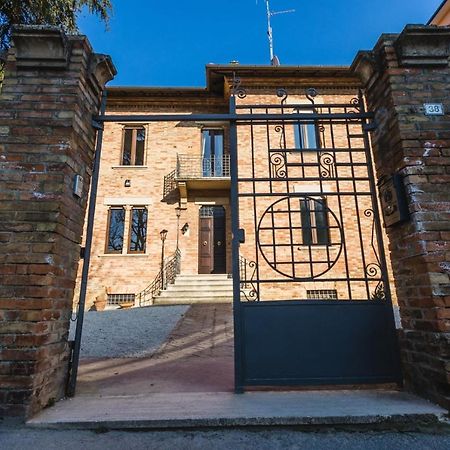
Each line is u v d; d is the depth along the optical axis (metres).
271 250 9.58
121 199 11.68
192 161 12.02
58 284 2.53
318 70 10.75
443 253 2.49
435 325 2.38
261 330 2.84
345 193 3.18
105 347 5.11
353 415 2.15
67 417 2.17
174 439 1.96
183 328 6.44
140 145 12.43
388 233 3.00
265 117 3.29
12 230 2.43
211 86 11.80
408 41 2.92
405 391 2.71
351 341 2.83
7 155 2.60
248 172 10.25
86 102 3.03
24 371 2.20
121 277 11.00
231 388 2.97
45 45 2.82
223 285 10.41
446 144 2.75
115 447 1.86
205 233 12.02
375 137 3.22
